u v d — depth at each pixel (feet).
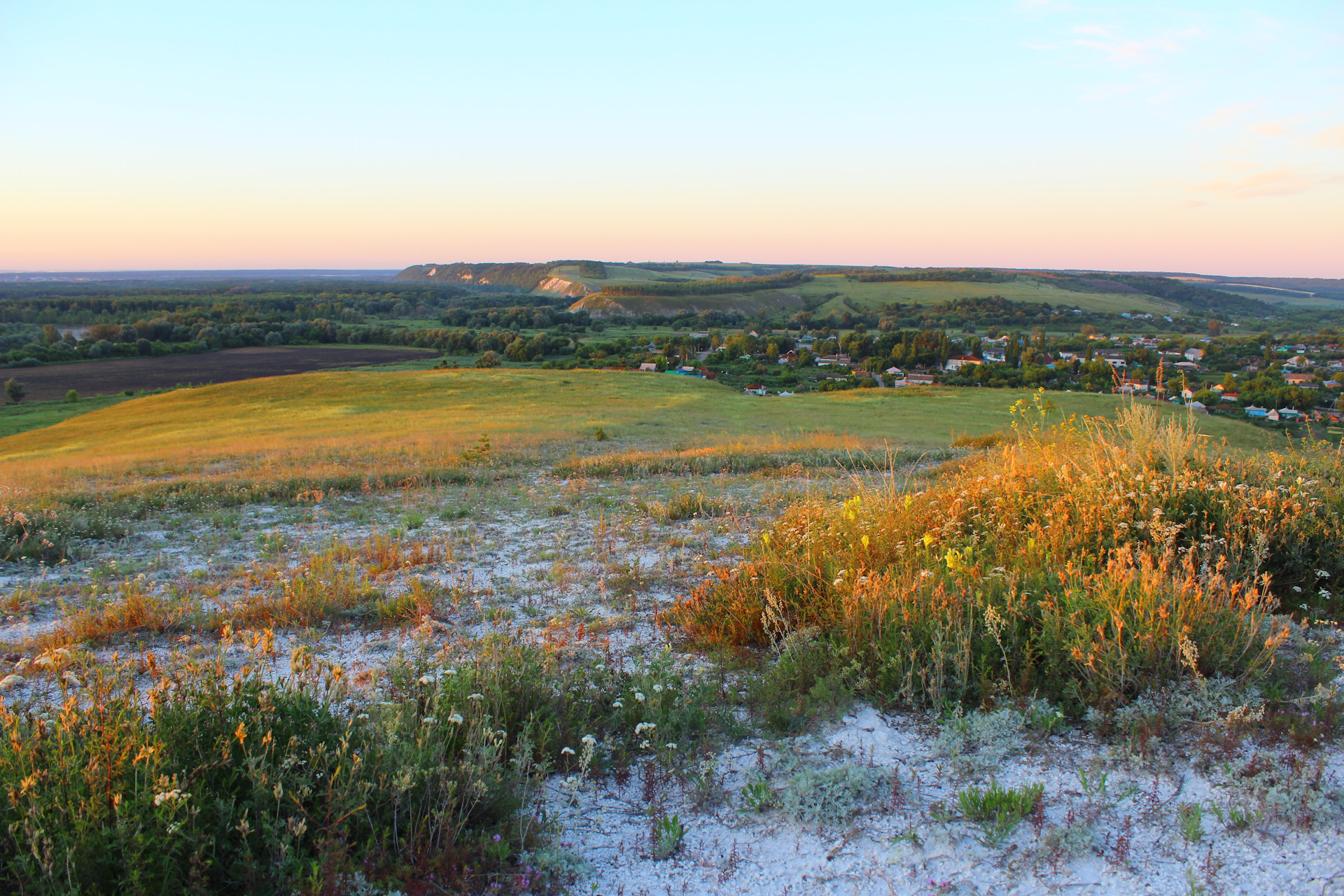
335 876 7.82
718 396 170.50
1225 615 12.59
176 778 8.37
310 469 55.21
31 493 41.37
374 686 13.23
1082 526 17.88
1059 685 11.93
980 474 26.89
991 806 9.23
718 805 10.02
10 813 8.03
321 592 19.20
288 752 9.32
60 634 16.52
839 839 9.10
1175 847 8.41
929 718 11.89
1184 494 18.45
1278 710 10.69
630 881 8.55
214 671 10.96
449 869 8.44
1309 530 16.42
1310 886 7.60
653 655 15.42
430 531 30.81
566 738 11.56
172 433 120.26
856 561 17.61
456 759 10.36
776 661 14.53
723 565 22.44
